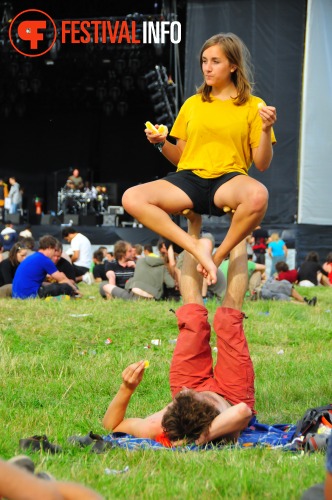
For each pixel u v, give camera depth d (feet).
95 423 33.55
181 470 24.82
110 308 65.98
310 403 39.37
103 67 178.70
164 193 30.83
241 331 31.09
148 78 163.02
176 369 31.22
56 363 46.96
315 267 106.52
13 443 29.22
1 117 208.13
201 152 31.17
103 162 207.31
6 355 47.93
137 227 152.25
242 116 31.04
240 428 28.76
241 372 30.78
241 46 31.19
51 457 25.89
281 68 135.03
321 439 27.89
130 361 48.73
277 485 22.79
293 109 135.33
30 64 170.40
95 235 146.72
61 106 205.57
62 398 39.65
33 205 179.01
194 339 31.09
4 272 79.77
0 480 11.43
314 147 134.00
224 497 21.98
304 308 74.64
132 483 22.98
